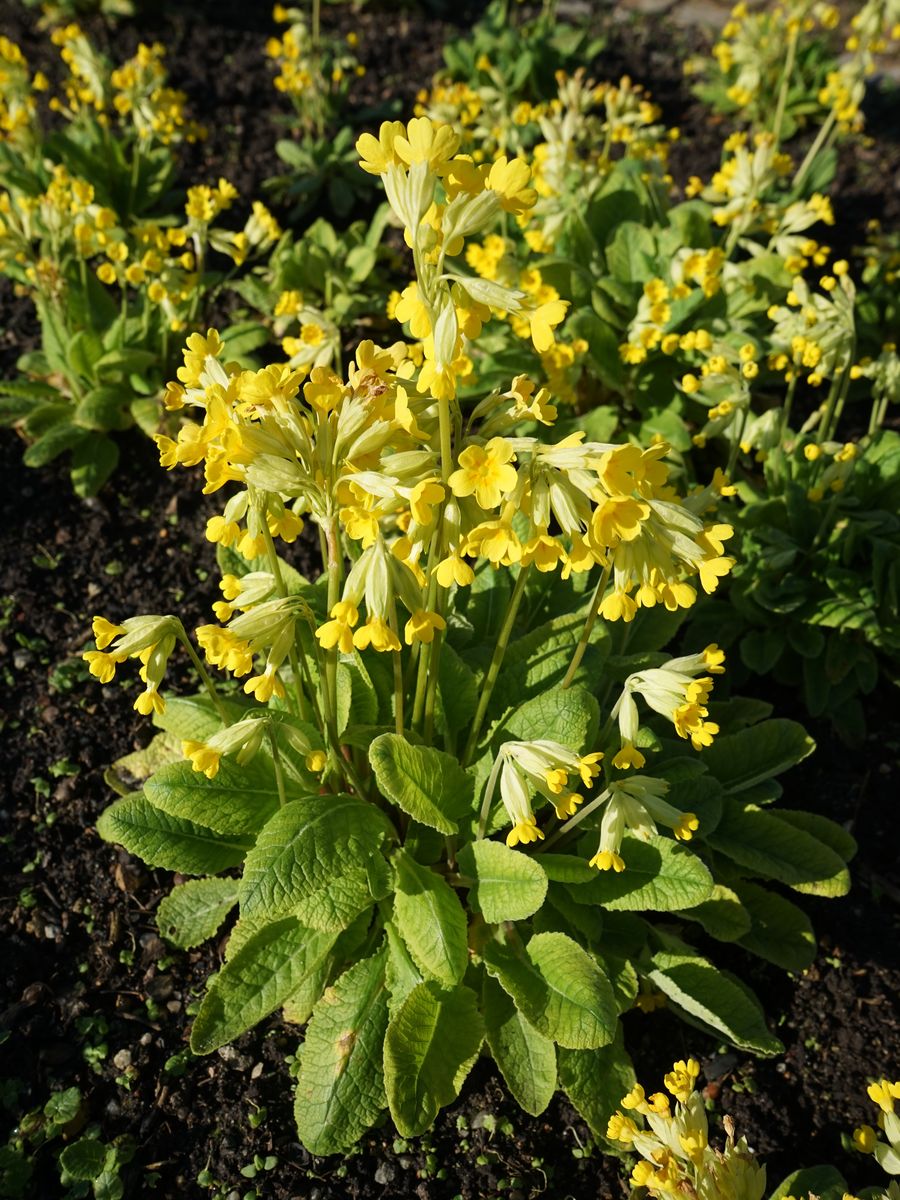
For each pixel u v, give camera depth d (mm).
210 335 260
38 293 548
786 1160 337
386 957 335
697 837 364
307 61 747
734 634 466
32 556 508
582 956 309
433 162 222
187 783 318
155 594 499
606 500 232
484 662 360
